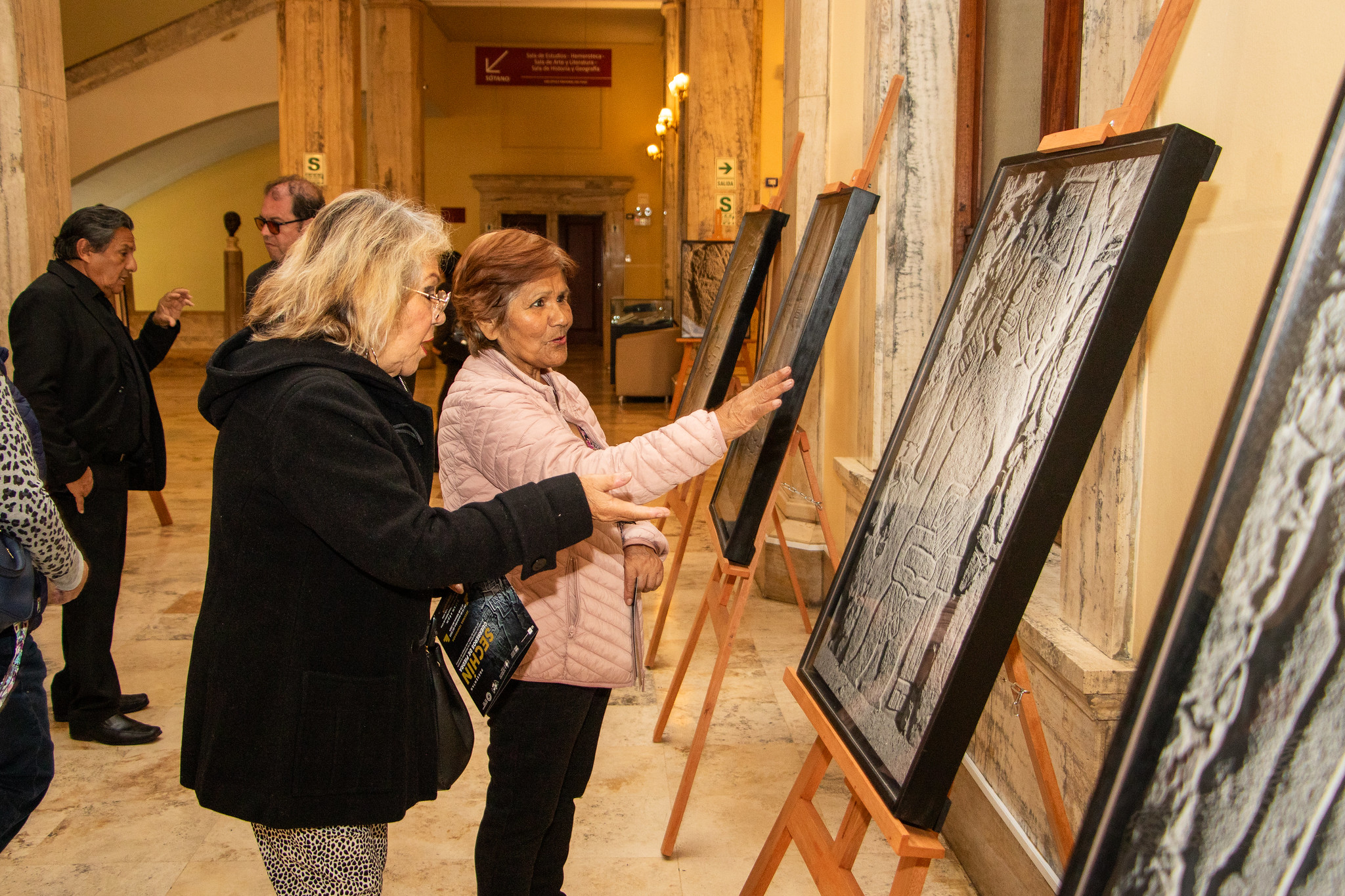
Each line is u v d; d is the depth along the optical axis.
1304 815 0.59
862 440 3.73
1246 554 0.69
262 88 14.56
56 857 2.46
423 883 2.38
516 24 17.64
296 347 1.36
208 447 8.09
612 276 19.28
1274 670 0.64
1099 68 1.80
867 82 3.52
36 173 4.13
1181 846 0.68
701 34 10.62
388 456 1.34
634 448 1.64
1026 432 1.30
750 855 2.51
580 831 2.62
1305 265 0.69
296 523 1.35
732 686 3.60
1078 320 1.27
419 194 13.84
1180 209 1.20
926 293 3.44
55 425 2.78
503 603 1.62
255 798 1.36
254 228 17.62
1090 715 1.77
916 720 1.33
